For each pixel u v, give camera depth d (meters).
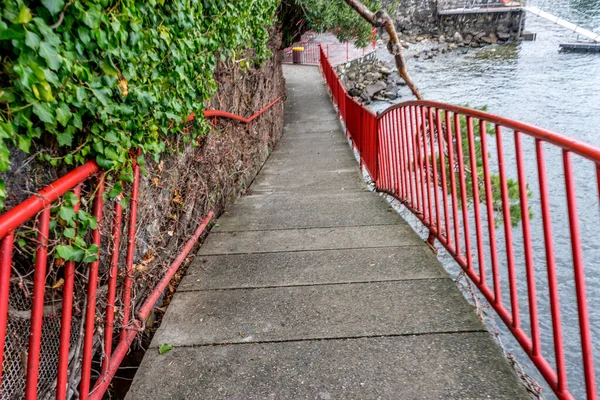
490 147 12.13
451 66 28.89
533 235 8.01
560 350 1.80
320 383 2.11
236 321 2.65
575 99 18.89
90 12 1.70
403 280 3.03
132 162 2.37
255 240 4.01
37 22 1.45
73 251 1.71
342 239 3.94
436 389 2.02
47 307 1.93
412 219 6.71
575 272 1.63
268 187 6.99
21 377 1.78
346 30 14.98
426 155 3.74
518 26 35.56
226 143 5.27
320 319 2.63
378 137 6.28
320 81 22.00
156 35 2.45
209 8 3.83
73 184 1.71
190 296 2.97
